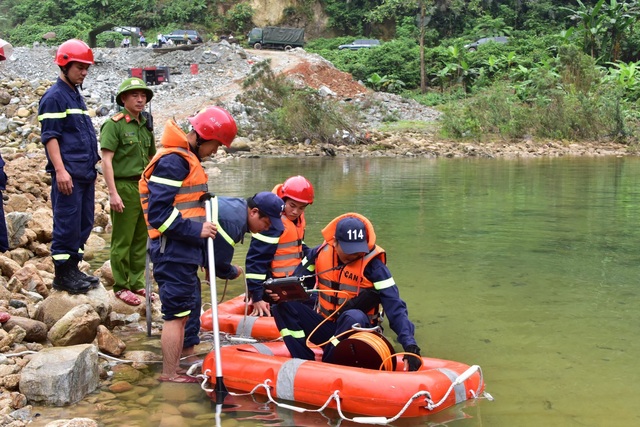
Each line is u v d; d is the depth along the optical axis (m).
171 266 4.04
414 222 9.27
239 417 3.52
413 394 3.49
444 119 27.27
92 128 5.03
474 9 54.03
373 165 18.19
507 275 6.42
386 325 5.09
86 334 4.40
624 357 4.36
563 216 9.88
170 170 3.95
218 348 3.86
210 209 4.08
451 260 7.03
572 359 4.33
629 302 5.57
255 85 27.62
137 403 3.69
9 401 3.56
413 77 43.06
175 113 25.53
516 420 3.46
